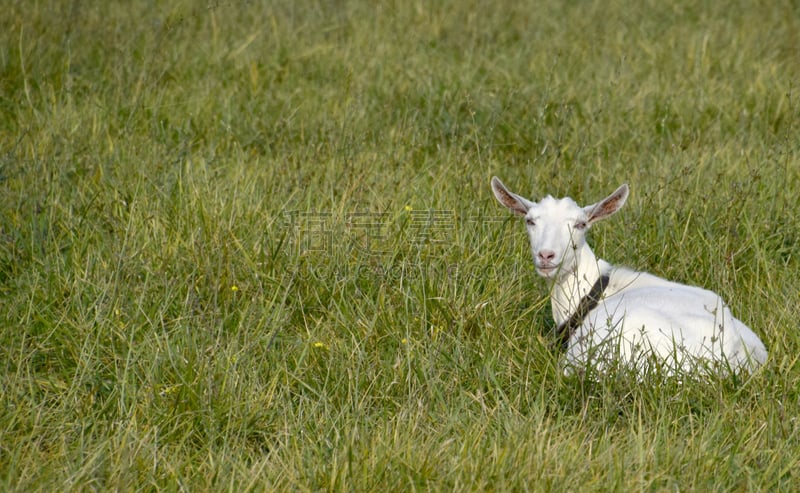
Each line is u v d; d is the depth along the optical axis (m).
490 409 10.84
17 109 19.12
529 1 28.58
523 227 14.92
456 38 25.06
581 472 9.35
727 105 20.30
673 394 10.75
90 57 21.98
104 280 12.93
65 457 9.88
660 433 10.01
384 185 15.90
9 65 20.86
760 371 10.86
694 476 9.40
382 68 21.98
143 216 14.61
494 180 13.44
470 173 16.48
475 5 27.69
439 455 9.71
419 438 10.18
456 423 10.45
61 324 12.29
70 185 15.80
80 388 11.30
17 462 9.76
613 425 10.59
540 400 10.85
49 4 24.27
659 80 21.80
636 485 9.23
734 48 23.77
